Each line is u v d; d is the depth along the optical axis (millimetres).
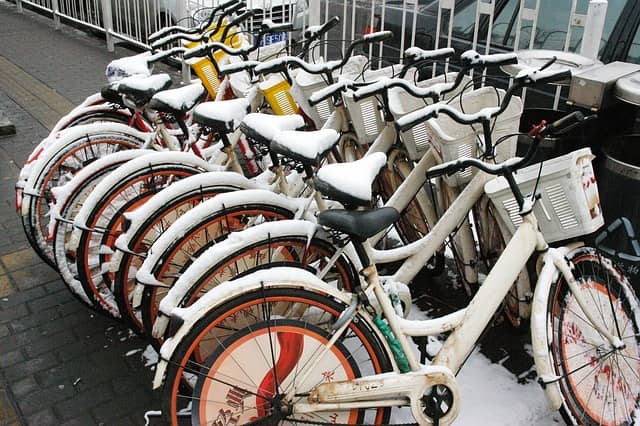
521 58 3201
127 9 8211
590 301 2465
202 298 2020
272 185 2773
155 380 1964
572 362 2377
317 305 2102
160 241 2436
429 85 3094
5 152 5188
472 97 2754
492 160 2508
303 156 2260
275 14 6277
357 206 2062
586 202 2334
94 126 3428
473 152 2621
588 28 3412
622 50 3926
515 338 2949
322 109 3512
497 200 2471
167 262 2445
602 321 2479
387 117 2814
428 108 2250
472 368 2764
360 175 2074
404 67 2885
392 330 2143
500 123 2611
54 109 6262
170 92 2959
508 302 2855
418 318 3117
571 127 2074
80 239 2740
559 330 2340
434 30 4633
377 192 3455
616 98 2902
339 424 2125
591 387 2412
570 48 4062
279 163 2686
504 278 2275
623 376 2520
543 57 3217
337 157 3428
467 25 4500
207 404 2082
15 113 6141
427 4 4695
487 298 2262
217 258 2242
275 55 4176
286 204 2615
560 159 2346
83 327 3088
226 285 2035
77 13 9758
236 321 2363
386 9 4859
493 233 2832
